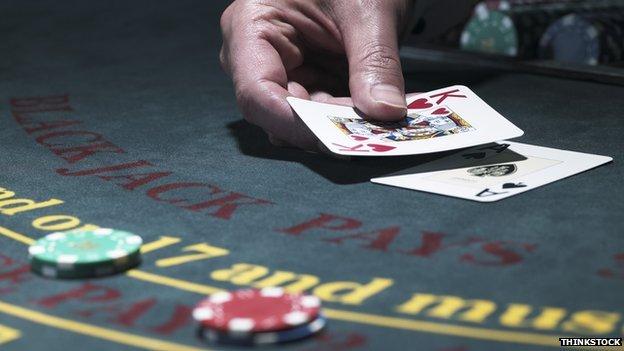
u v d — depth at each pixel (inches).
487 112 27.4
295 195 24.2
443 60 41.4
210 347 17.6
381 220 22.5
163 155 27.6
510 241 21.4
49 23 54.7
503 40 45.1
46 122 31.4
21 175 26.1
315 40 29.8
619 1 52.0
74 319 18.5
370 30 28.1
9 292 19.5
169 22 54.0
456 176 25.2
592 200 23.5
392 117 26.9
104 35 50.0
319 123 26.4
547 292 19.2
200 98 34.2
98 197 24.3
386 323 18.2
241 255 20.9
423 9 34.1
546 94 34.1
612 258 20.5
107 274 20.1
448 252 20.9
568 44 43.6
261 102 27.4
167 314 18.6
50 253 20.3
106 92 35.5
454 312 18.5
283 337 17.6
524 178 24.9
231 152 27.7
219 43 46.9
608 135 28.8
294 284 19.6
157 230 22.3
